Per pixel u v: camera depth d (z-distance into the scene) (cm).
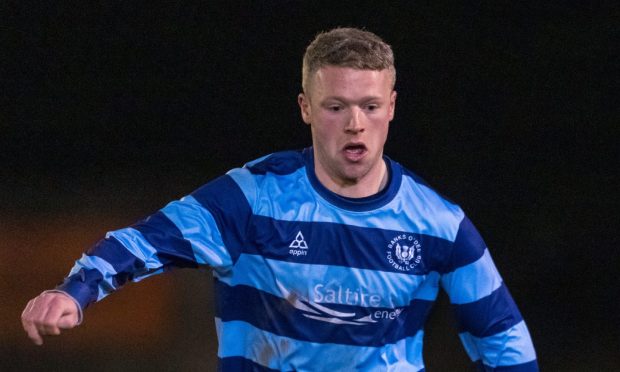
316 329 831
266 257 821
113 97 2434
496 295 868
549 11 2269
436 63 2292
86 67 2444
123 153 2417
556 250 2162
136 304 1973
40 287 2103
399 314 848
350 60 788
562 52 2269
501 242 2195
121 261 758
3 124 2455
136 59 2433
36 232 2291
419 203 842
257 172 834
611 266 2127
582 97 2255
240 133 2397
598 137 2238
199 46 2412
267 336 838
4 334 1945
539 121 2262
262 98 2394
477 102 2281
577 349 1984
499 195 2238
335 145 803
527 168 2245
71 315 711
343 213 823
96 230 2317
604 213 2188
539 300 2086
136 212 2364
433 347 1889
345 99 791
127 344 1917
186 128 2417
